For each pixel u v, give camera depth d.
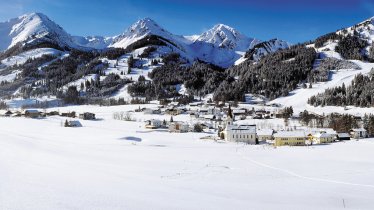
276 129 183.62
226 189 63.88
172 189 62.56
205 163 90.38
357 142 139.88
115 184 64.62
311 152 112.50
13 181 62.75
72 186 61.22
